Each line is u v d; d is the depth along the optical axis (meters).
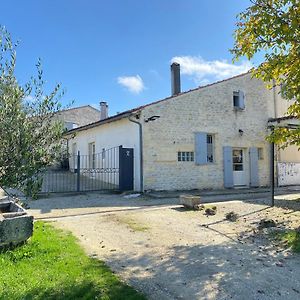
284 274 4.45
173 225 7.43
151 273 4.47
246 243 5.96
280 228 6.84
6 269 4.24
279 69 6.70
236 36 6.86
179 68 17.44
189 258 5.12
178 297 3.74
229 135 15.77
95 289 3.72
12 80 4.71
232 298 3.72
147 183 13.36
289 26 5.89
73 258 4.83
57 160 5.23
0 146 4.43
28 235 5.39
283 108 17.70
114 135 15.77
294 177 17.77
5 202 6.47
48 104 5.09
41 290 3.62
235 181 16.05
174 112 14.22
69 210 9.45
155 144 13.66
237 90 16.22
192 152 14.66
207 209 8.81
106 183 15.96
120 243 5.95
